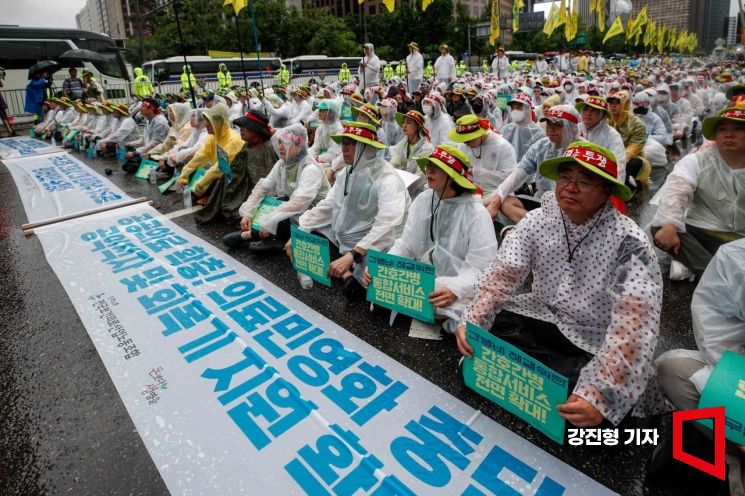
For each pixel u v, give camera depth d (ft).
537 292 7.98
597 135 15.01
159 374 9.29
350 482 6.72
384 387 8.67
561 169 6.69
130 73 67.10
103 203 21.29
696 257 11.54
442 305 9.31
